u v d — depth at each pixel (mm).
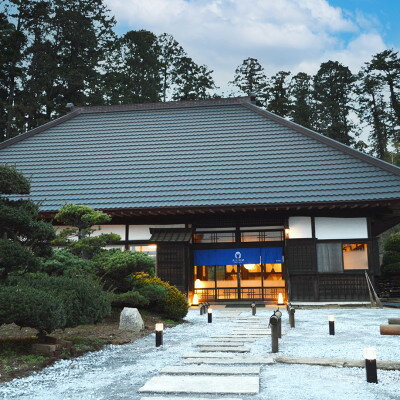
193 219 18844
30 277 8891
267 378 5469
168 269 17703
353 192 17516
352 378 5438
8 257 7672
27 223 8383
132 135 23766
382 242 32812
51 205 18531
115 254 11805
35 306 6566
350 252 17656
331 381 5289
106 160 21812
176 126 24109
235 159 20641
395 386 5051
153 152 22016
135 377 5711
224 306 17688
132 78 47062
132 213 17906
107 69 45125
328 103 48312
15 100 35344
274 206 17203
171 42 52281
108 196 18984
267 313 14500
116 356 7211
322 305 16859
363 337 8805
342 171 18906
